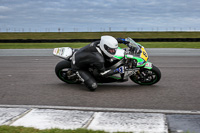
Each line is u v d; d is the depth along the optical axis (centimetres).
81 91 998
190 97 904
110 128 593
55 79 1248
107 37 975
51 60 2114
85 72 1002
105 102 847
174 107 786
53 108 779
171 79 1223
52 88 1053
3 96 931
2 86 1098
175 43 4328
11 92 991
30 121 645
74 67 1020
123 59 1009
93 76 1019
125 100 868
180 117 677
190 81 1177
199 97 904
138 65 1005
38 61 2045
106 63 1005
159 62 1909
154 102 844
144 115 688
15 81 1206
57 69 1103
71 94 954
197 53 2553
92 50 976
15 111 729
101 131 557
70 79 1119
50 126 610
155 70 1045
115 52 975
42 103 840
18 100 878
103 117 672
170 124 623
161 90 1005
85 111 729
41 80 1225
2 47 3594
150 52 2622
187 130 583
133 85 1095
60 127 603
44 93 973
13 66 1747
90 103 836
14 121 646
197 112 729
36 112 719
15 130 563
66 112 719
